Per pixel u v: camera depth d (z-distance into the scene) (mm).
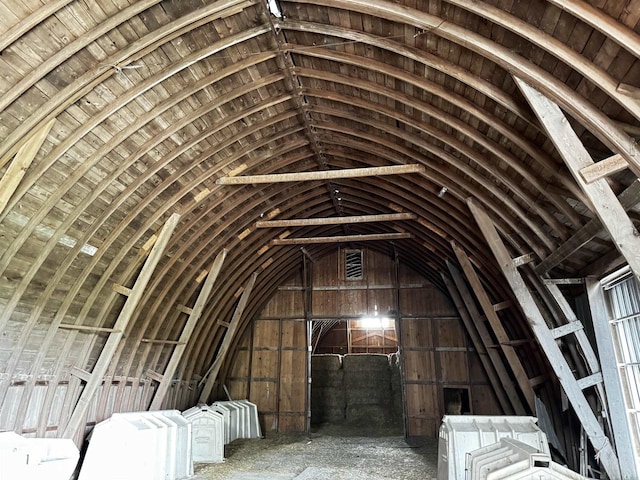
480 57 5195
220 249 10492
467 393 13734
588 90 4492
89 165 6219
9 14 4367
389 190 10109
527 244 7613
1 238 5691
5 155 5191
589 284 7070
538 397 10047
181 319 10742
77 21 4867
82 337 7855
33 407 6953
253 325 14648
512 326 10883
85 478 7070
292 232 12719
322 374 16875
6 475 5348
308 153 9523
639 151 4195
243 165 8695
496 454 5613
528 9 4242
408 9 4949
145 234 8164
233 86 6969
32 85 5070
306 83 7445
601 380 6734
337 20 5727
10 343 6293
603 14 3615
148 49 5578
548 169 5566
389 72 6168
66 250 6754
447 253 11367
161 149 7180
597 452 6590
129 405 9516
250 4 5523
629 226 4367
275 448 11383
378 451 11047
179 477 8195
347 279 14492
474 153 6844
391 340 22500
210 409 10617
